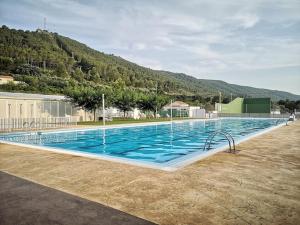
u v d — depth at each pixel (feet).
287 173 18.33
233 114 137.90
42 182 16.62
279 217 11.12
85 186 15.67
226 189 14.83
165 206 12.41
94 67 294.25
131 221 10.79
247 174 18.07
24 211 11.83
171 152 39.60
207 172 18.63
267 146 31.35
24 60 238.68
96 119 94.27
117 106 100.58
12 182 16.62
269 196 13.66
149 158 34.78
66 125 67.82
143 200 13.23
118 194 14.17
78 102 80.84
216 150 28.12
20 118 63.10
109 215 11.40
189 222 10.70
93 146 45.03
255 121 112.47
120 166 20.86
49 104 74.74
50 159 24.02
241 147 30.58
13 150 29.35
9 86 152.87
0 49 241.35
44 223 10.55
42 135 51.26
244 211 11.75
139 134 62.44
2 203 12.87
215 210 11.89
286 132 49.70
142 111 121.60
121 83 265.13
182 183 16.02
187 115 138.31
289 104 174.50
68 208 12.21
